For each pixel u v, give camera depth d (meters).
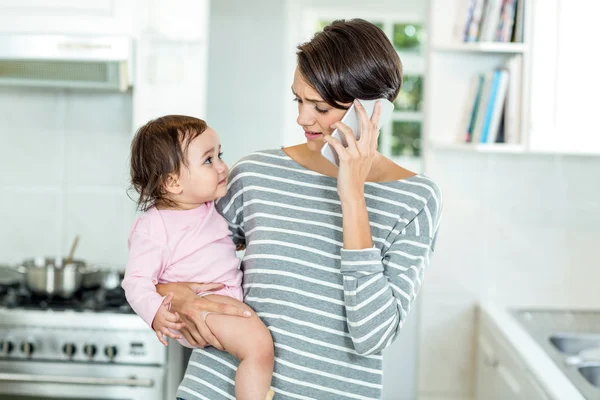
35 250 2.96
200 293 1.46
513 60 2.58
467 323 2.87
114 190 2.95
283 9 4.35
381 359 1.44
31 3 2.44
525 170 2.82
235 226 1.54
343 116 1.38
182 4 2.63
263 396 1.37
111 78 2.63
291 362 1.39
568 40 2.53
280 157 1.50
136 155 1.48
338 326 1.39
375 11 4.75
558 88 2.54
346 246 1.33
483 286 2.86
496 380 2.50
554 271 2.85
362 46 1.34
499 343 2.49
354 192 1.32
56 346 2.37
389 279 1.38
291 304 1.40
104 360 2.38
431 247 1.47
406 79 5.00
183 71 2.65
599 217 2.84
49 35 2.43
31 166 2.94
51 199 2.95
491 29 2.62
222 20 4.34
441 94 2.74
